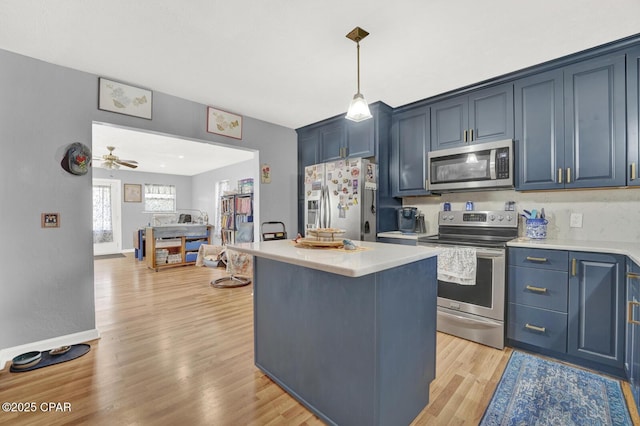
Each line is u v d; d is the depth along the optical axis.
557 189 2.30
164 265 5.45
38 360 2.04
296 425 1.47
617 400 1.64
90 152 2.48
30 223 2.23
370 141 3.27
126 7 1.70
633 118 1.97
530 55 2.19
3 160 2.13
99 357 2.14
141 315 3.03
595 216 2.35
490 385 1.80
